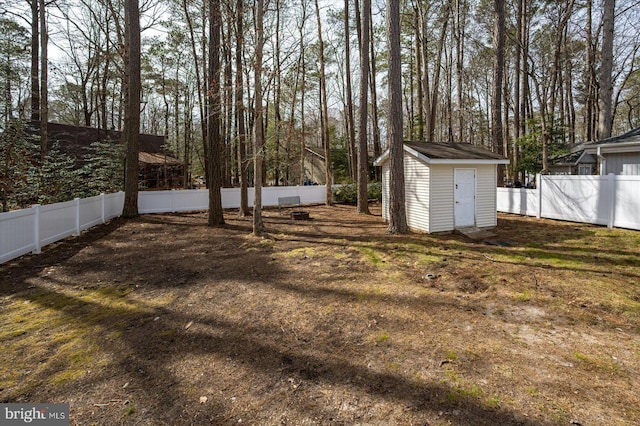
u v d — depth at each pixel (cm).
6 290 527
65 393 281
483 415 246
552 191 1112
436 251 741
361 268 629
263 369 313
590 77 2114
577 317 411
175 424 245
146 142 2552
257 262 686
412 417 246
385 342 359
